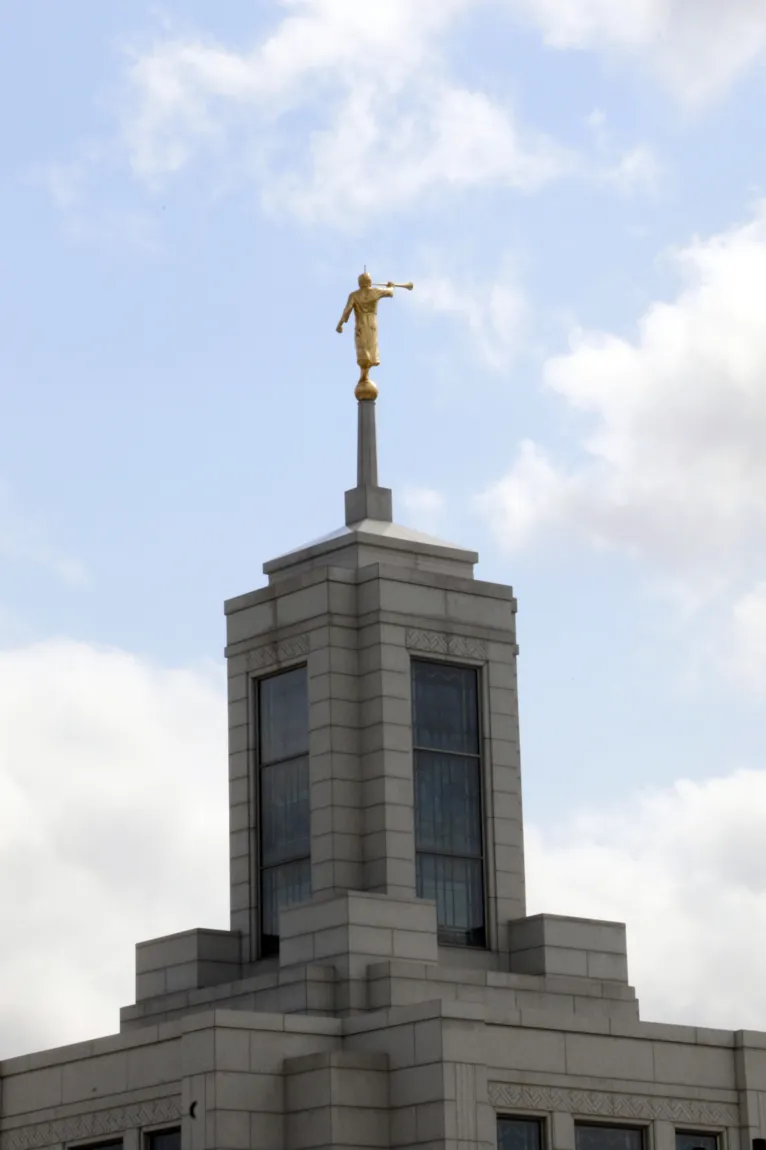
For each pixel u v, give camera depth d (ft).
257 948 279.69
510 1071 248.93
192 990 276.41
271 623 285.43
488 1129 245.24
